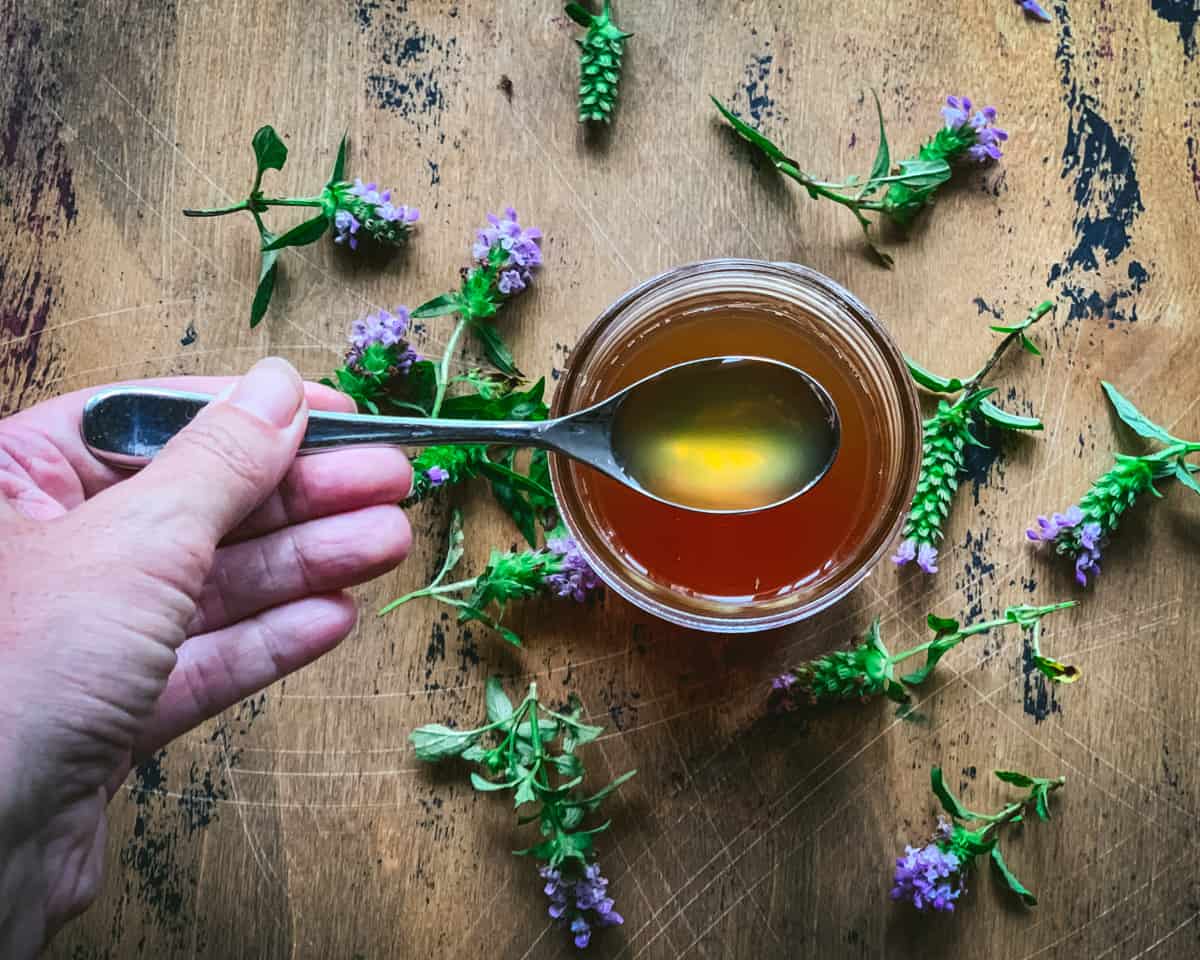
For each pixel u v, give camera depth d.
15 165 0.27
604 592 0.26
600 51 0.26
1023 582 0.26
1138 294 0.26
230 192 0.27
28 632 0.18
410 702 0.26
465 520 0.26
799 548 0.24
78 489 0.24
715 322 0.24
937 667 0.26
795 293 0.24
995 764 0.26
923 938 0.26
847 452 0.24
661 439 0.23
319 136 0.27
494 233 0.25
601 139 0.27
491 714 0.25
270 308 0.26
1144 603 0.26
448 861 0.26
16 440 0.23
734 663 0.26
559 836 0.24
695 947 0.26
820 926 0.26
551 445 0.22
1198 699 0.26
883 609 0.26
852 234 0.27
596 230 0.27
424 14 0.27
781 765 0.26
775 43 0.27
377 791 0.26
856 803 0.26
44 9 0.27
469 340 0.26
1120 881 0.26
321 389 0.24
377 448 0.24
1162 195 0.26
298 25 0.27
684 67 0.27
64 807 0.20
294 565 0.24
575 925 0.25
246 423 0.20
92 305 0.27
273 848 0.26
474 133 0.27
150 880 0.26
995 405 0.26
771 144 0.26
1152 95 0.27
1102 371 0.26
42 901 0.21
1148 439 0.26
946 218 0.27
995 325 0.26
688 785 0.26
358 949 0.26
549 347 0.26
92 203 0.27
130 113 0.27
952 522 0.26
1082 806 0.26
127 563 0.19
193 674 0.23
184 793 0.26
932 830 0.26
